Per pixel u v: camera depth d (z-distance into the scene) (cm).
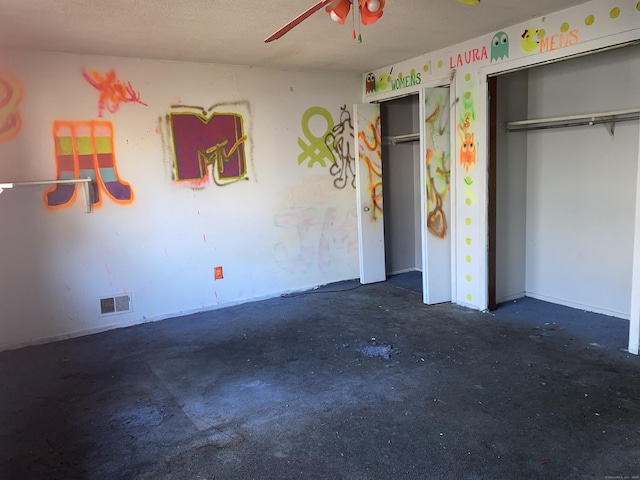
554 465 202
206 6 283
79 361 342
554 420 237
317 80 490
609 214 380
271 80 464
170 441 234
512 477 196
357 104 494
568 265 414
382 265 534
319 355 334
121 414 263
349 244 534
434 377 291
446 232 438
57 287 388
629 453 208
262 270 480
